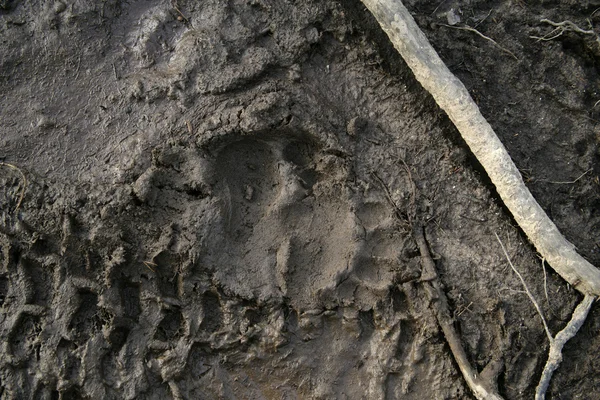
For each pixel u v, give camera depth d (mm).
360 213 902
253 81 901
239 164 900
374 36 935
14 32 907
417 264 896
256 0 920
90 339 869
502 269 901
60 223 869
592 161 933
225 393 881
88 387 863
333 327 892
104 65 909
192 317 879
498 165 888
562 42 944
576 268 884
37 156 890
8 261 871
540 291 899
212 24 915
